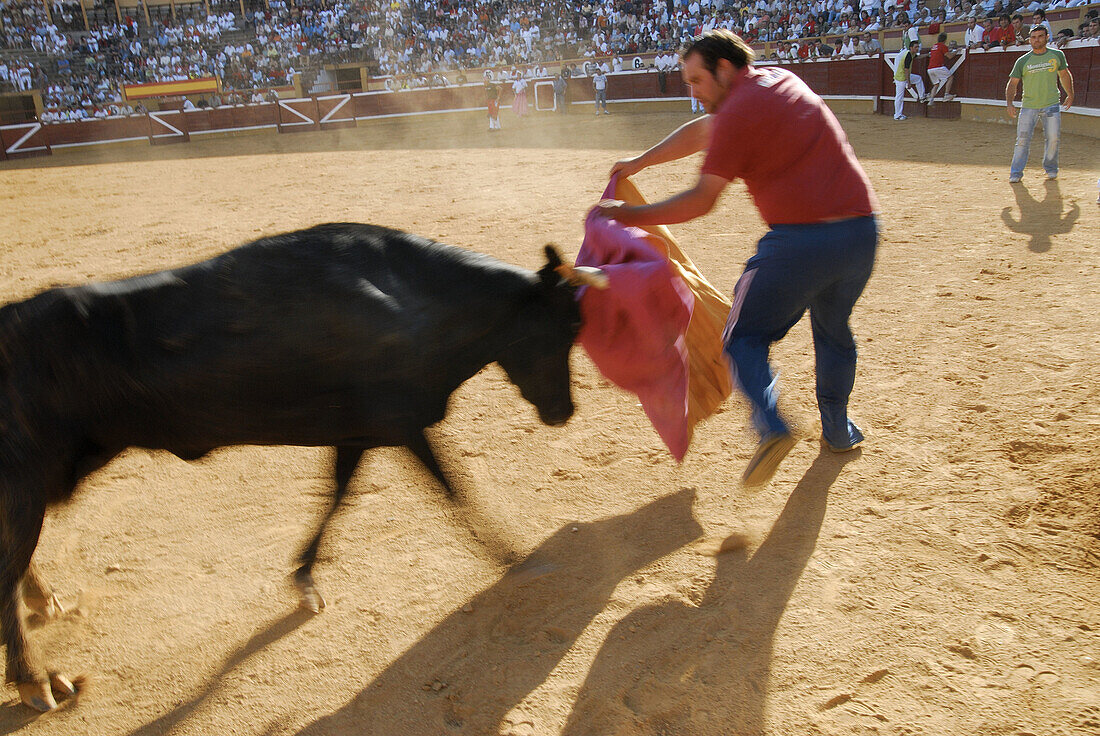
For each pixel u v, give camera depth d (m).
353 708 2.38
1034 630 2.42
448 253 2.57
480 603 2.79
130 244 9.22
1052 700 2.18
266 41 32.88
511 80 26.50
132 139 25.53
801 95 2.56
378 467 3.72
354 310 2.38
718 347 3.24
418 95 26.36
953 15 21.08
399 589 2.90
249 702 2.44
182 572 3.10
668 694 2.32
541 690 2.38
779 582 2.74
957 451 3.43
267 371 2.39
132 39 33.41
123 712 2.44
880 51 18.52
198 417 2.47
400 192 11.70
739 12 26.70
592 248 3.12
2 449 2.28
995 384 4.01
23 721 2.43
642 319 2.88
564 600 2.76
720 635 2.53
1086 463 3.22
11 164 22.36
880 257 6.31
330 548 3.16
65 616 2.87
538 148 16.70
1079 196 7.75
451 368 2.60
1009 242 6.41
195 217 10.77
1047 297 5.13
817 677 2.33
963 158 10.58
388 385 2.49
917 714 2.17
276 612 2.83
